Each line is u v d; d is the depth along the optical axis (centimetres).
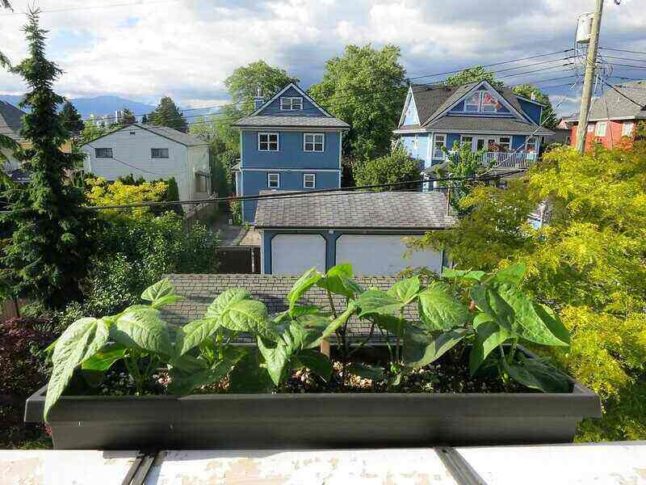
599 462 104
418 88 2703
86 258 1146
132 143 2548
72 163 1116
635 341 345
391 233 1199
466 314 120
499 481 97
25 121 1041
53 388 101
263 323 114
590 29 788
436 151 2336
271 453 107
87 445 109
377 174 2331
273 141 2239
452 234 462
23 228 1066
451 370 138
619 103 2345
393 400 110
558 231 408
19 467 100
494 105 2352
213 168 3250
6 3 753
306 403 109
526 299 120
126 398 108
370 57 3216
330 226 1190
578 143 815
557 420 114
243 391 123
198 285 775
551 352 338
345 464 102
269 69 4038
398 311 126
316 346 134
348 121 3178
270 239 1216
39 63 1024
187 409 108
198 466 101
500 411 112
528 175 462
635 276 367
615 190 382
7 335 654
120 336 106
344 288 133
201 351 131
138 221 1341
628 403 382
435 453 106
